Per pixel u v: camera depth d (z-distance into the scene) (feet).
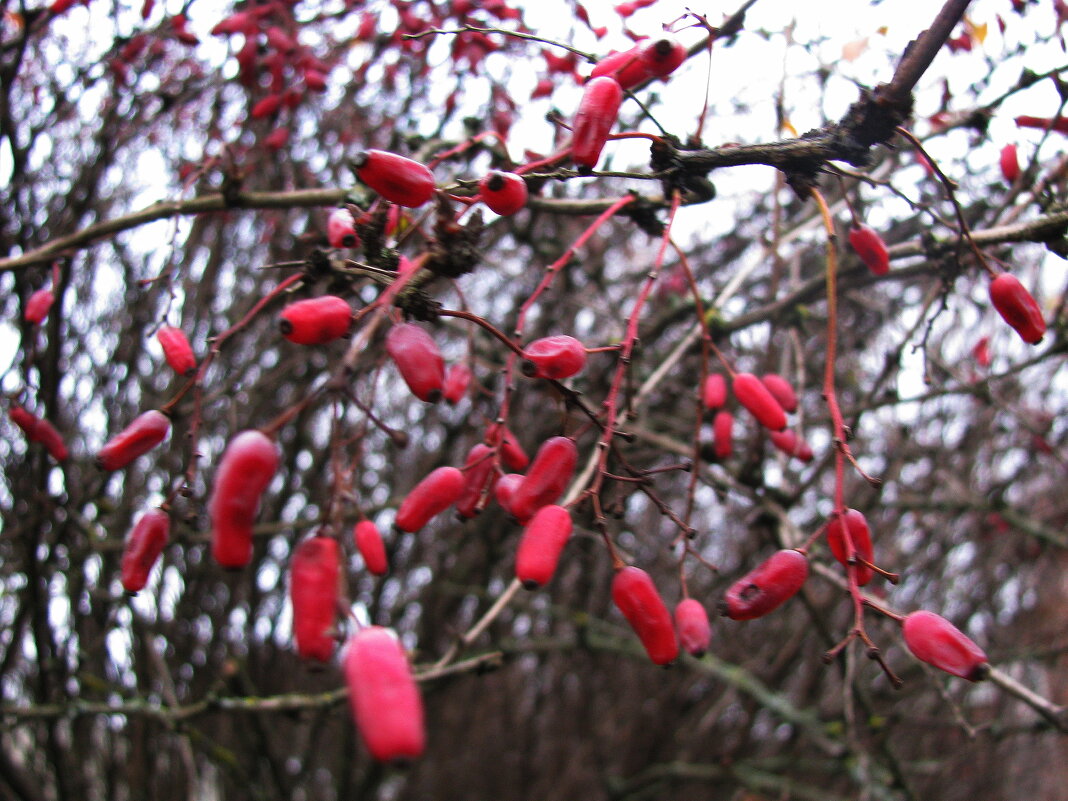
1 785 9.18
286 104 7.57
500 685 15.34
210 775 13.12
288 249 10.07
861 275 7.21
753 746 14.67
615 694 14.94
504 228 9.89
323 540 2.87
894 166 7.91
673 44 4.27
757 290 11.04
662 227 5.41
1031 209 8.14
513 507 3.64
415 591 13.80
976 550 13.94
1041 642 14.67
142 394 10.59
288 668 12.80
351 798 12.91
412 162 3.78
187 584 10.75
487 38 7.57
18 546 9.12
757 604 3.71
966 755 11.52
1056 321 7.86
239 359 11.22
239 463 2.71
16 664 10.63
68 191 9.48
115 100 8.70
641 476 4.18
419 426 12.64
